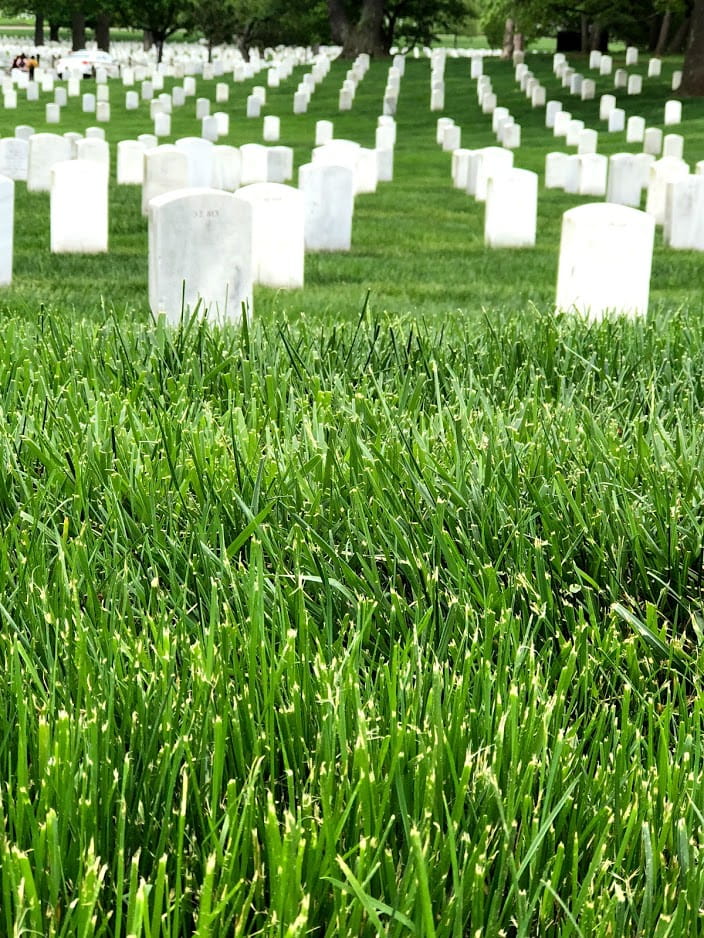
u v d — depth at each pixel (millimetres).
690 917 2164
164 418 4859
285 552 3689
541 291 12344
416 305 10930
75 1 68375
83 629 2912
